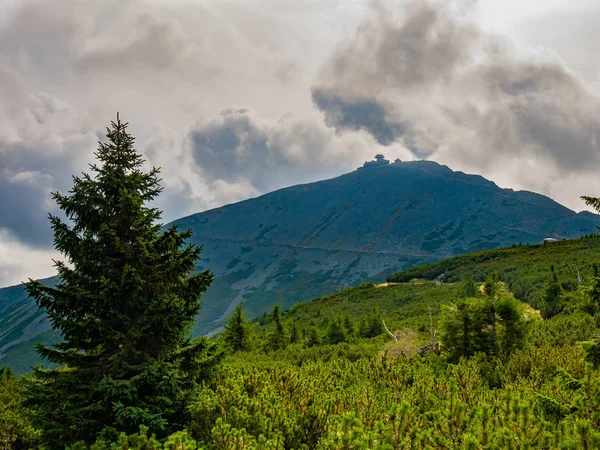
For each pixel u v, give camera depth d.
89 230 10.21
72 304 9.52
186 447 6.29
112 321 9.79
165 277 10.17
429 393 9.34
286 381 11.01
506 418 6.67
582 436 5.41
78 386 9.07
